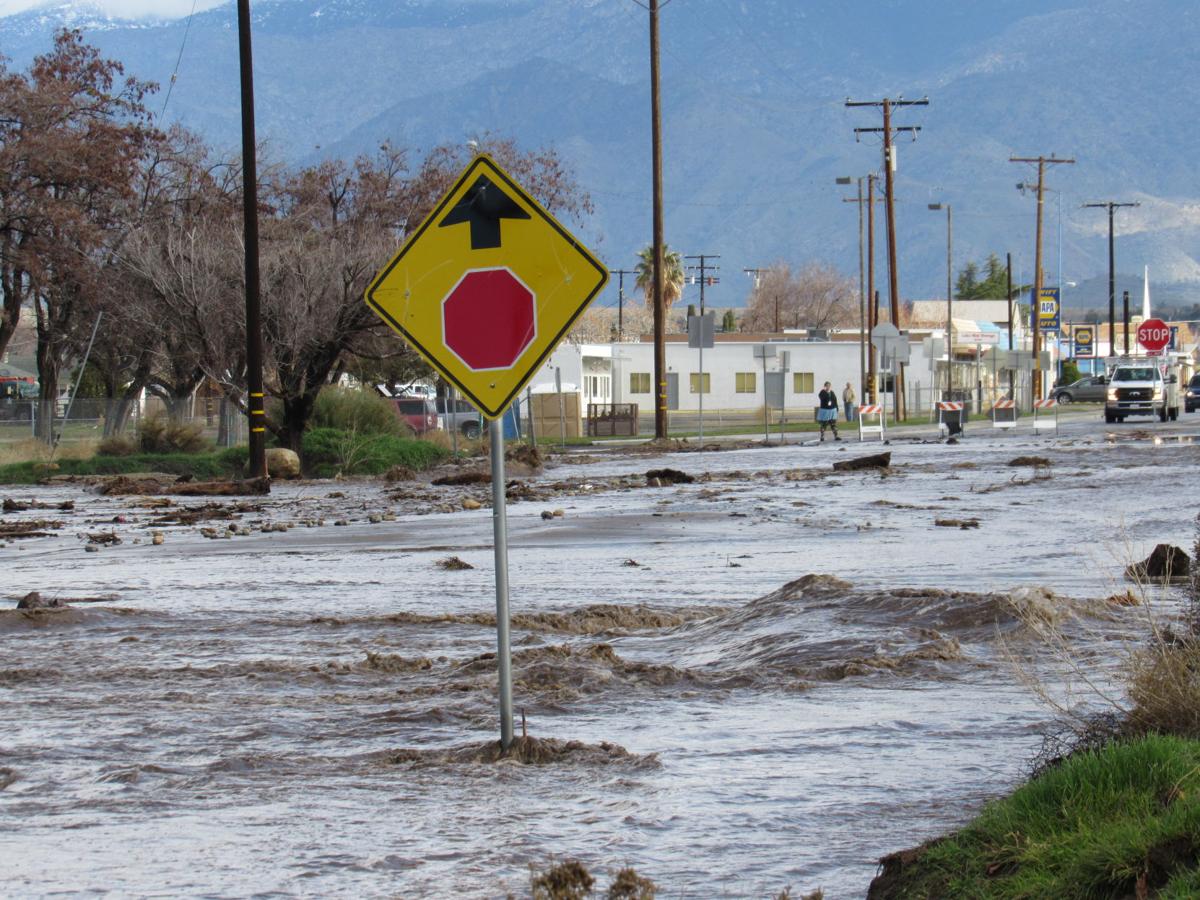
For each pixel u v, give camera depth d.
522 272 13.33
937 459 66.44
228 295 71.62
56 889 10.16
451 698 16.73
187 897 9.95
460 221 13.42
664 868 10.34
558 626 22.33
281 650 20.48
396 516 45.25
